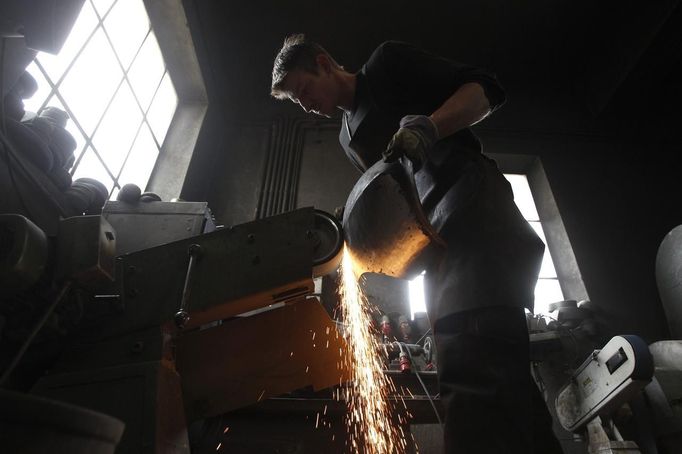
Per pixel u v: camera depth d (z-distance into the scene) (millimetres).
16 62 1402
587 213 4230
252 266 1137
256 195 4062
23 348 872
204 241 1180
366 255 1107
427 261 1079
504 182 1146
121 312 1116
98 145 2789
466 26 4645
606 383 1982
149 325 1089
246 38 4578
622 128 4812
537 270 1003
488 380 857
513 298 917
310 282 1152
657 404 2209
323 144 4367
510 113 4789
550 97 4977
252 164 4297
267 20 4496
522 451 809
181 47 3895
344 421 1685
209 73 4238
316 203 3977
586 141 4703
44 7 1146
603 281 3838
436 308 1004
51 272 1029
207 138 4148
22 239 953
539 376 2855
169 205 1818
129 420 904
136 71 3424
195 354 1388
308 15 4504
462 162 1109
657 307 3713
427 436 2256
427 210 1123
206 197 4020
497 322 906
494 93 1134
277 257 1140
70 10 1194
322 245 1165
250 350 1401
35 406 459
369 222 1054
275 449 1597
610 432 2025
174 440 948
